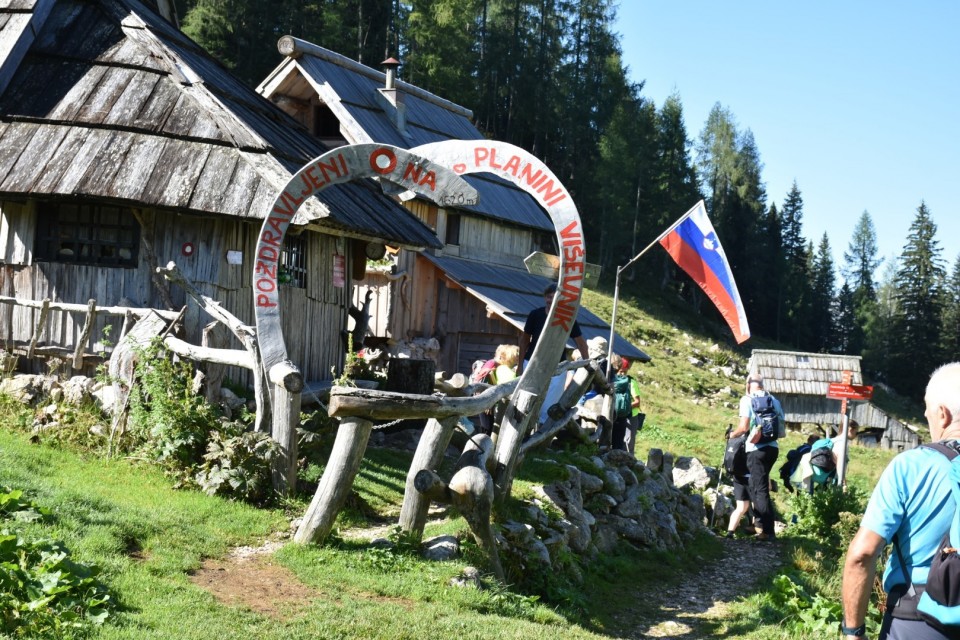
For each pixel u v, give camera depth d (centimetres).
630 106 7506
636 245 7581
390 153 894
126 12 1370
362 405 794
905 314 10338
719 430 3512
